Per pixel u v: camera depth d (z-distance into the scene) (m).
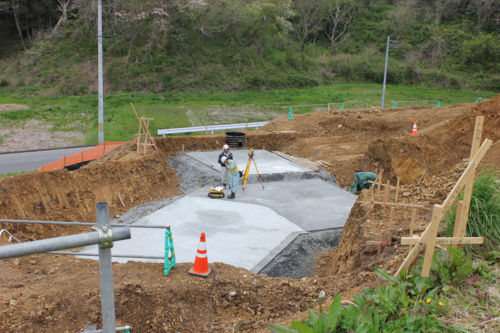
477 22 56.56
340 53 54.94
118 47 43.56
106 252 2.24
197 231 9.60
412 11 58.44
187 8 44.81
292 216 10.80
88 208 11.12
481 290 4.25
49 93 38.03
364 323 3.66
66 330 4.67
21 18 46.44
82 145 24.28
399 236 6.54
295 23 56.66
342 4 57.75
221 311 5.23
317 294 5.45
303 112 35.09
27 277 5.46
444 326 3.70
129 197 12.39
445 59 53.38
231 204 11.69
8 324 4.52
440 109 21.27
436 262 4.57
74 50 43.31
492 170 6.54
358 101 40.03
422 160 12.75
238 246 8.79
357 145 17.66
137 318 5.00
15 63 42.53
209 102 38.25
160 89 41.00
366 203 8.02
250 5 48.25
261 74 45.97
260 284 5.58
